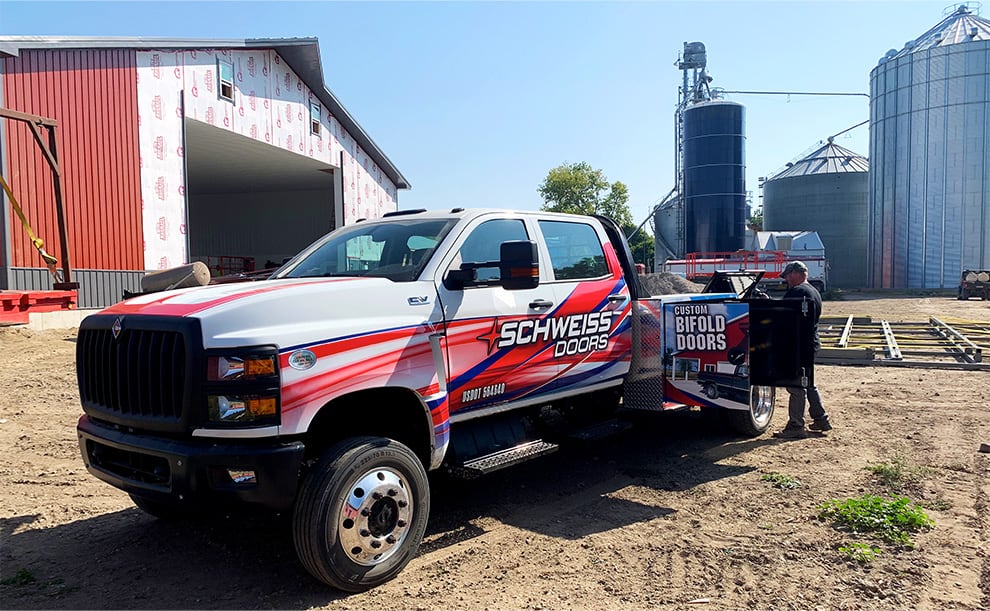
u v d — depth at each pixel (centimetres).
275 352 360
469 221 499
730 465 646
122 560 435
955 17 4541
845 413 861
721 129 4375
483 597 383
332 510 370
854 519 486
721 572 412
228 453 351
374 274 476
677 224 5050
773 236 4016
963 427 777
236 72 2205
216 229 3859
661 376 626
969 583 394
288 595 386
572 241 583
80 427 424
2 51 1506
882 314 2498
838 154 5372
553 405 588
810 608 368
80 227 1677
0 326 1324
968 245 4275
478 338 473
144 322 384
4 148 1523
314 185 3525
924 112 4350
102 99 1731
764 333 679
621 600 379
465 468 462
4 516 511
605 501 550
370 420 453
